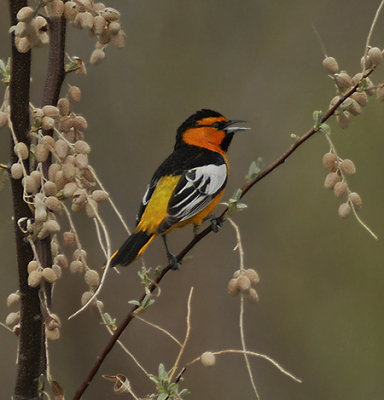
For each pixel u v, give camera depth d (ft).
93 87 45.60
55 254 16.19
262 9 50.03
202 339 44.55
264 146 48.47
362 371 46.09
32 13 13.76
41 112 14.74
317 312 47.16
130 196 44.37
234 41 49.26
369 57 16.52
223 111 48.03
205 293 45.60
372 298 47.14
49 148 14.56
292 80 49.19
